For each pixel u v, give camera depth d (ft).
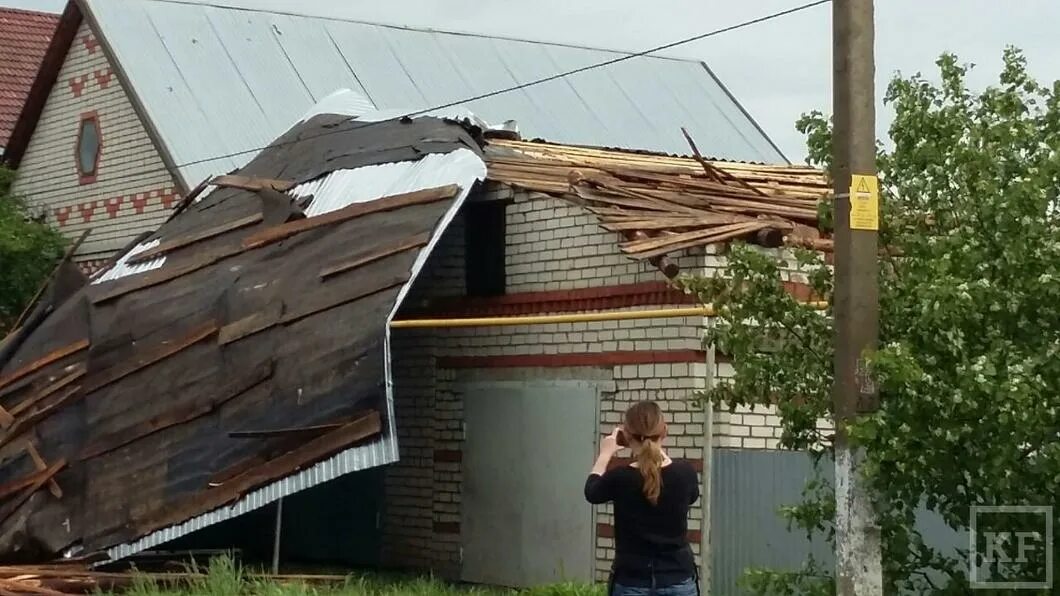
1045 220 26.17
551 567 47.34
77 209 81.41
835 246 27.50
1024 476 25.48
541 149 58.18
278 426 45.55
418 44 88.69
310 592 41.88
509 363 49.70
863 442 25.86
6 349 55.98
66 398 51.88
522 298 49.11
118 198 78.43
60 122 83.25
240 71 80.02
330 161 56.03
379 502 54.65
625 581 25.81
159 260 55.77
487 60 89.86
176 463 47.39
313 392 45.21
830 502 28.40
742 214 45.88
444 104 84.33
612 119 88.69
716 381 43.01
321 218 50.67
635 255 41.86
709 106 94.07
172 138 73.77
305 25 85.92
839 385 27.02
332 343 45.62
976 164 26.55
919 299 26.21
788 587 28.78
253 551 59.57
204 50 80.38
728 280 28.73
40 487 50.21
